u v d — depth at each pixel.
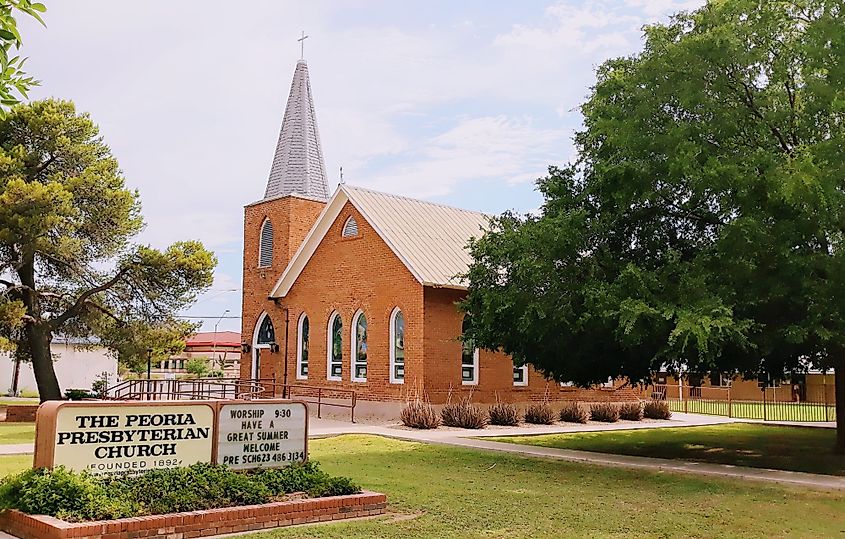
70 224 28.53
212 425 11.88
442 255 29.42
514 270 19.17
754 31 17.19
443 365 28.25
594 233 18.62
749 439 24.50
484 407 29.36
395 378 28.72
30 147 29.59
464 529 10.30
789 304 16.97
